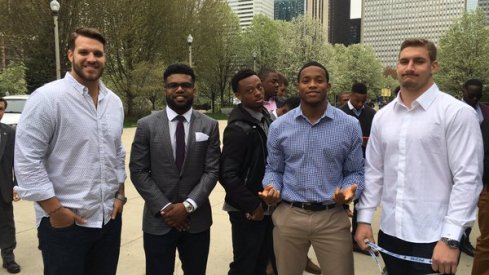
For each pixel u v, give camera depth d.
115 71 29.05
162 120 3.10
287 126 2.80
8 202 4.14
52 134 2.58
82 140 2.63
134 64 28.95
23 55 26.20
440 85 46.62
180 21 31.64
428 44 2.35
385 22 111.06
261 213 3.13
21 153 2.47
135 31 27.75
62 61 25.22
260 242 3.30
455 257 2.19
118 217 2.94
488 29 44.59
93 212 2.69
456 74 44.47
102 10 25.45
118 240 2.96
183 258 3.26
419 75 2.31
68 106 2.59
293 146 2.75
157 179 3.07
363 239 2.59
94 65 2.62
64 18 24.53
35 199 2.48
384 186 2.53
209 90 45.06
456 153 2.24
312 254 4.67
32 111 2.51
